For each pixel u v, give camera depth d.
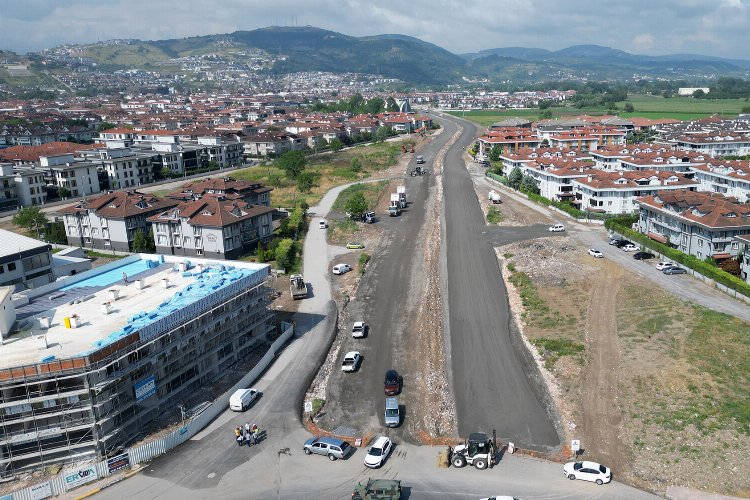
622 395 68.38
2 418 54.72
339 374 75.38
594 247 121.50
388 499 50.03
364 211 150.62
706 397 66.62
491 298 98.50
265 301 85.00
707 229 105.25
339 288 104.94
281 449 59.44
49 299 73.75
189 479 54.97
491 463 56.34
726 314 86.12
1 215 158.62
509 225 142.62
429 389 70.94
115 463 55.97
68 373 54.66
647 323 85.19
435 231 138.25
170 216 121.81
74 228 133.12
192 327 69.00
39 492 52.47
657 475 55.22
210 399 68.56
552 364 76.00
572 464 54.91
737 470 55.41
